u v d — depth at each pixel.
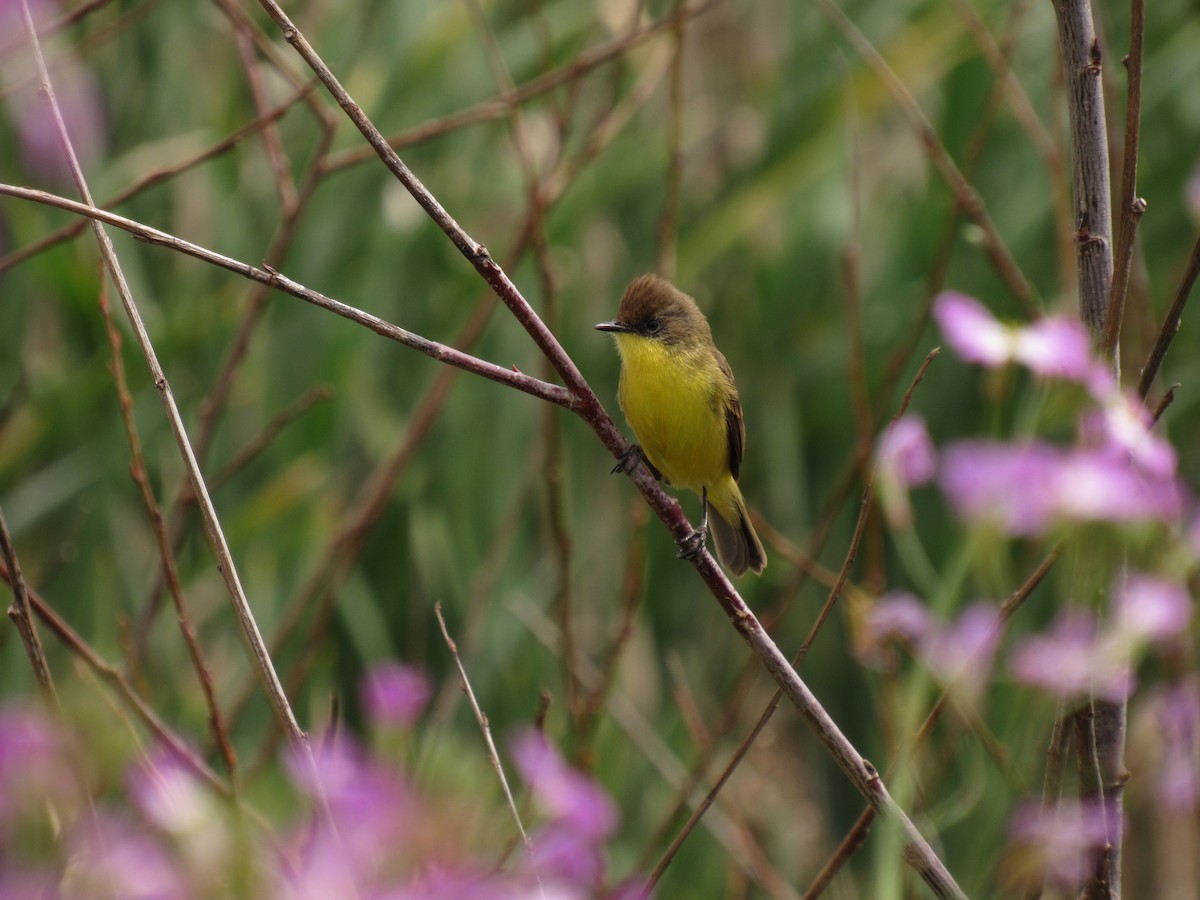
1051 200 12.52
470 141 12.82
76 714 4.21
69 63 9.03
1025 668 4.54
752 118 14.32
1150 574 4.29
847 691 12.83
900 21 12.92
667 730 11.39
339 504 12.29
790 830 12.12
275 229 12.58
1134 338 7.12
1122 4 13.47
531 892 4.40
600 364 13.50
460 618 11.84
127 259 11.65
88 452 11.18
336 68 12.69
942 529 11.93
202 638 11.29
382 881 3.93
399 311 12.86
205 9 12.66
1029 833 5.16
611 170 12.98
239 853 3.89
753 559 9.86
